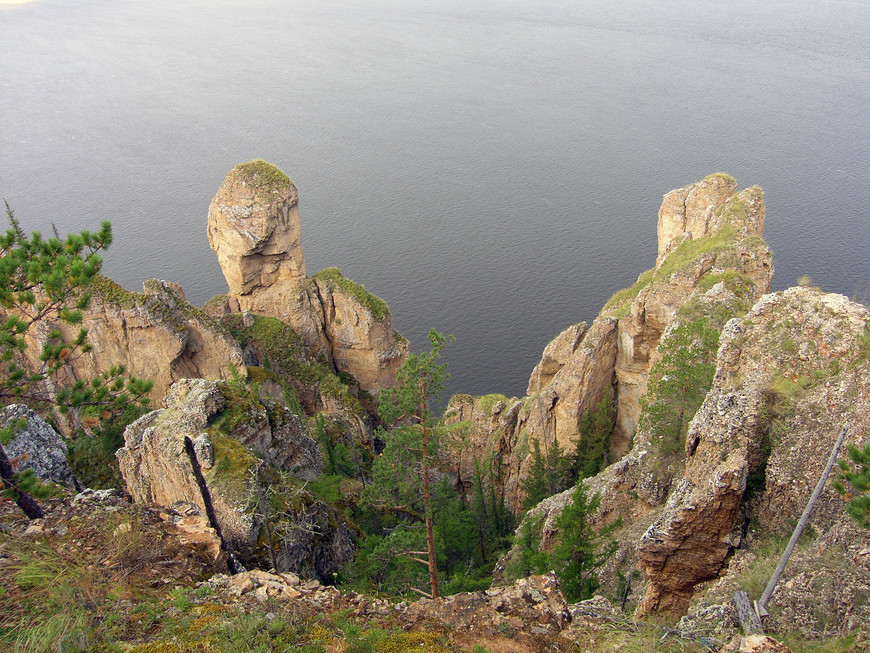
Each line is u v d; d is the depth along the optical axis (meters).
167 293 69.19
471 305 147.88
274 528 33.03
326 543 37.56
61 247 26.48
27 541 21.61
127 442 38.78
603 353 62.16
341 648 17.81
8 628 17.42
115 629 17.83
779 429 25.09
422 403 36.06
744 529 25.08
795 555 22.17
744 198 60.19
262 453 39.22
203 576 22.28
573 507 33.50
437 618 20.05
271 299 86.88
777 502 24.66
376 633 18.47
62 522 23.69
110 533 22.86
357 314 86.19
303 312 86.00
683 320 48.28
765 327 27.97
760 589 21.56
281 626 18.38
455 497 62.44
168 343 66.38
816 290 27.86
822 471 23.83
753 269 54.28
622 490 39.88
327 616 19.39
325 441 61.69
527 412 68.75
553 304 147.00
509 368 124.06
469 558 51.44
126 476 39.12
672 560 25.86
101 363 65.19
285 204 82.69
